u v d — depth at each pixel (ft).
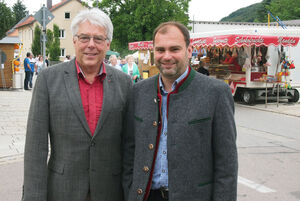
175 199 6.70
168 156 6.82
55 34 171.94
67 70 7.89
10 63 52.54
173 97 6.98
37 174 7.45
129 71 36.96
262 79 43.93
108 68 8.27
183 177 6.70
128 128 7.95
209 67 52.03
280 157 21.18
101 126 7.70
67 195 7.57
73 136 7.55
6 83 52.60
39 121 7.55
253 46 45.19
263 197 14.89
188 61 7.32
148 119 7.25
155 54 7.18
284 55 47.01
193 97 6.91
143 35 137.39
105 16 7.91
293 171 18.48
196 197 6.70
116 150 8.01
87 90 7.89
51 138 7.88
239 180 16.96
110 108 7.80
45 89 7.68
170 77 7.06
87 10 7.88
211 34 46.52
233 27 97.14
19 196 14.65
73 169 7.57
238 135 27.71
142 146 7.26
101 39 7.79
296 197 14.93
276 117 36.81
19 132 25.35
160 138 7.17
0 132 25.16
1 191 15.11
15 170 17.78
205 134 6.77
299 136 27.66
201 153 6.75
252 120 34.78
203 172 6.79
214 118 6.83
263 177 17.44
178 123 6.82
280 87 46.60
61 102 7.57
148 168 7.13
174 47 6.93
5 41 51.70
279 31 41.68
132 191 7.36
